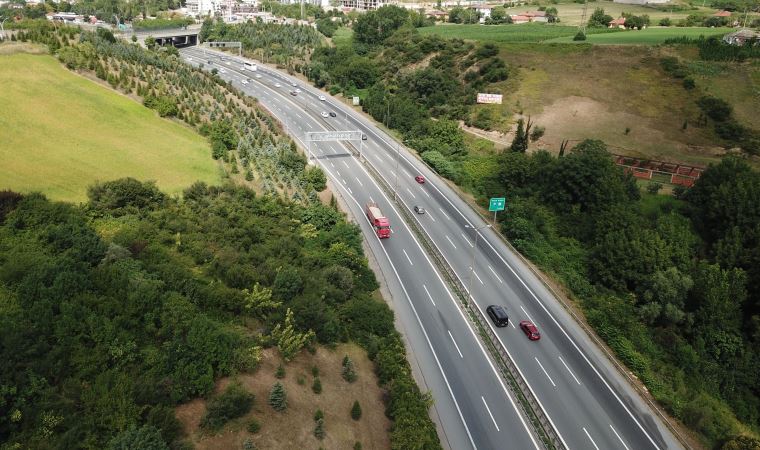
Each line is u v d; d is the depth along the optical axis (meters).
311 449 44.50
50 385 40.69
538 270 85.88
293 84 179.75
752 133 128.25
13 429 37.06
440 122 136.12
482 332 69.56
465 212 102.81
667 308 75.69
